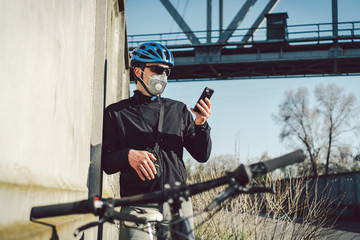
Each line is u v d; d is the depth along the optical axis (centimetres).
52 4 173
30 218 132
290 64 3550
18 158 129
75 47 235
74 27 231
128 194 228
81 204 133
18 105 127
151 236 197
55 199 167
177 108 247
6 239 99
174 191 138
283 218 399
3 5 113
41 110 156
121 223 214
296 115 3938
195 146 237
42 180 151
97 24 354
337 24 3359
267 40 3394
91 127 320
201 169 499
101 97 331
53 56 175
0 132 112
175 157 235
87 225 131
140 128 236
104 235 349
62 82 195
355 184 1606
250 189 134
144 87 239
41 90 155
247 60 3481
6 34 116
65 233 163
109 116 240
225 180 136
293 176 421
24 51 133
